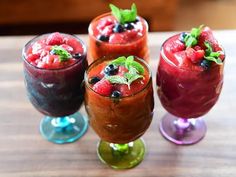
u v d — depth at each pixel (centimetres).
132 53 60
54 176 56
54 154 59
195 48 54
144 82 51
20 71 70
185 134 61
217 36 74
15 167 57
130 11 62
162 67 55
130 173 56
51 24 126
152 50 72
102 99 49
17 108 65
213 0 142
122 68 52
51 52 55
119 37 59
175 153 58
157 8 114
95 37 61
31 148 60
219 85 55
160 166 57
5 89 68
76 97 57
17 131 62
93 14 115
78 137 61
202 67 52
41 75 53
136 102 50
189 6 140
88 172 56
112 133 53
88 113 53
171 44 55
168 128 62
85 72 52
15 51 74
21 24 123
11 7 113
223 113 63
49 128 62
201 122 62
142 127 54
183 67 52
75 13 115
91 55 63
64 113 58
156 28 118
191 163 57
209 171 56
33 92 56
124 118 51
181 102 55
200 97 54
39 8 113
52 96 55
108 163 57
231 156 57
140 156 58
